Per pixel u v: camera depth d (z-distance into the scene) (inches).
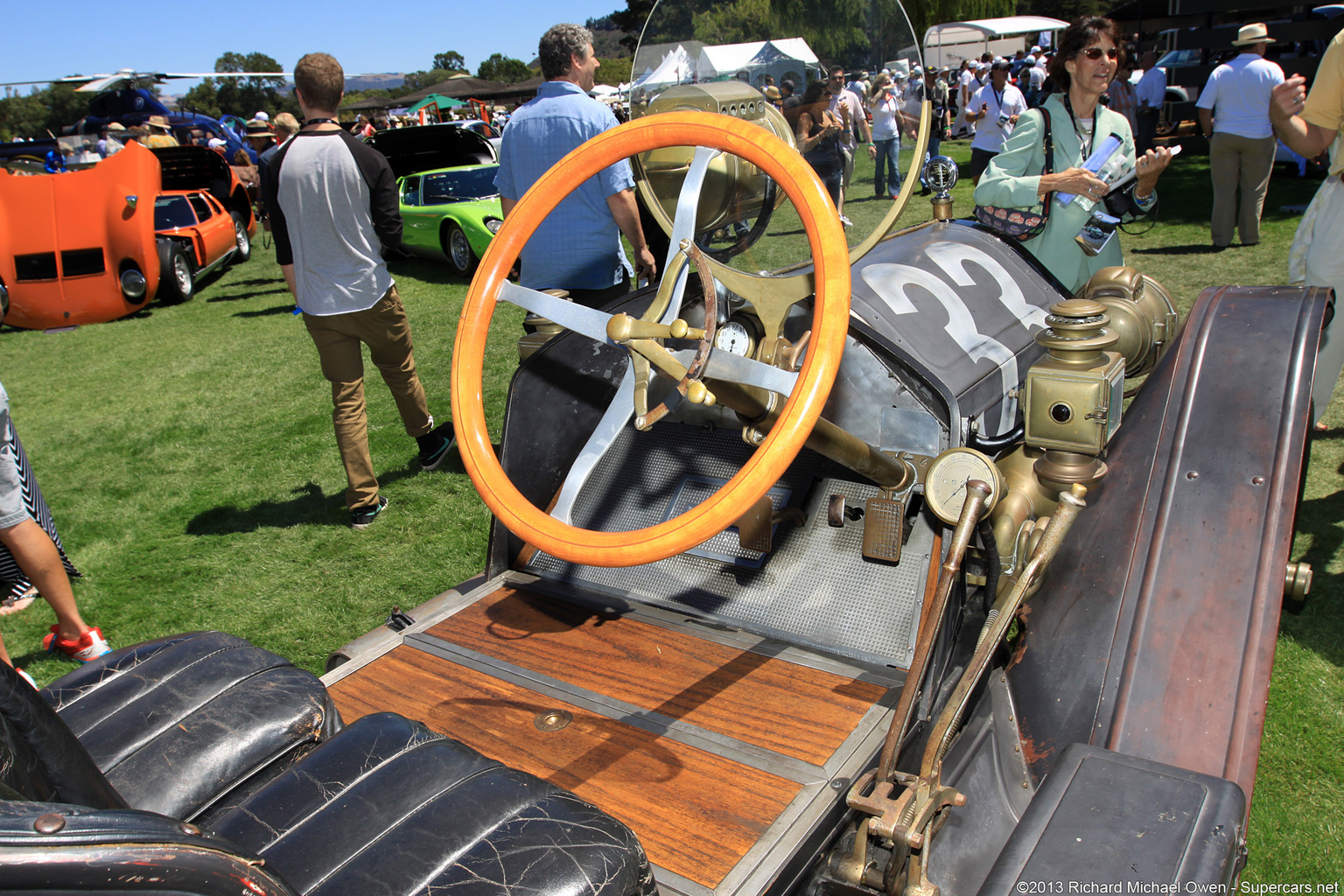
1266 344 76.1
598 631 84.7
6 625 142.3
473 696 77.7
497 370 239.8
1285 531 66.0
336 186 145.8
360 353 160.1
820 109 78.8
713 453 93.1
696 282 89.7
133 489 193.9
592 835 47.1
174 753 59.0
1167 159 121.0
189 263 423.2
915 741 67.2
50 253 368.2
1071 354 70.1
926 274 104.0
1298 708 92.1
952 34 948.0
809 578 81.8
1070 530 74.3
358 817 49.0
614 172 128.0
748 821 60.8
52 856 25.7
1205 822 49.1
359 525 164.2
